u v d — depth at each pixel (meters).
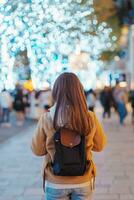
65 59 9.94
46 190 4.66
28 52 7.95
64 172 4.52
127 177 10.43
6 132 21.62
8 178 10.52
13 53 7.87
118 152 14.48
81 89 4.70
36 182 10.05
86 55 16.02
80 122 4.58
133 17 35.97
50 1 8.16
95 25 12.98
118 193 8.87
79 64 16.09
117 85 28.56
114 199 8.39
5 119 27.00
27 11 7.78
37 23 7.82
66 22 8.95
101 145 4.82
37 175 10.84
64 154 4.53
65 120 4.57
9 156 13.95
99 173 10.97
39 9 7.84
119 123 26.19
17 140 18.30
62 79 4.69
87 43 11.96
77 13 9.34
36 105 28.14
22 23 7.71
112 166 11.94
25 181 10.16
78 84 4.70
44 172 4.67
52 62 8.61
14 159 13.35
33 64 8.20
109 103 29.50
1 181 10.18
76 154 4.55
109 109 29.56
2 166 12.16
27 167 11.97
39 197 8.66
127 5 35.44
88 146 4.70
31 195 8.84
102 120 28.59
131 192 8.95
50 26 8.10
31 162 12.79
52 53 8.47
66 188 4.57
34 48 7.95
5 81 8.04
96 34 13.20
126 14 35.66
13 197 8.68
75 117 4.58
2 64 7.94
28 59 9.09
